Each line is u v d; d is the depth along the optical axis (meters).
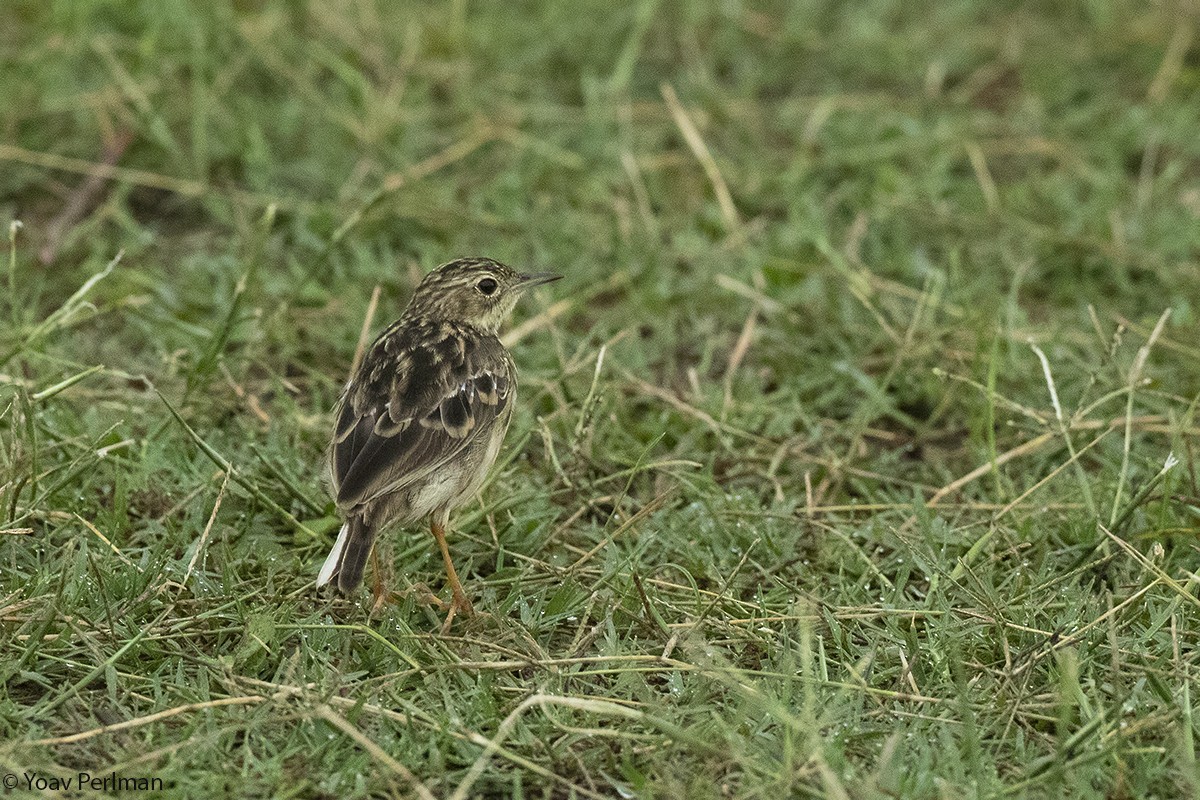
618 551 10.66
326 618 10.18
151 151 16.02
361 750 8.91
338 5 18.19
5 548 10.58
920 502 11.17
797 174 15.94
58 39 16.98
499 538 11.13
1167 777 8.77
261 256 14.51
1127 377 12.62
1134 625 10.09
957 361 13.15
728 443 12.30
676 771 8.80
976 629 9.98
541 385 12.75
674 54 18.25
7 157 15.52
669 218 15.56
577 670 9.73
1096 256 14.75
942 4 19.38
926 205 15.54
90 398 12.45
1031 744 9.13
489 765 8.84
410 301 12.07
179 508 11.10
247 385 12.91
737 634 9.99
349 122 16.25
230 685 9.27
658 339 13.85
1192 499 11.17
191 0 17.72
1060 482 11.81
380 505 10.02
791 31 18.59
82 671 9.49
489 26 18.19
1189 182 16.28
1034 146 16.64
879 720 9.29
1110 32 18.58
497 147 16.44
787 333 13.77
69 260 14.59
